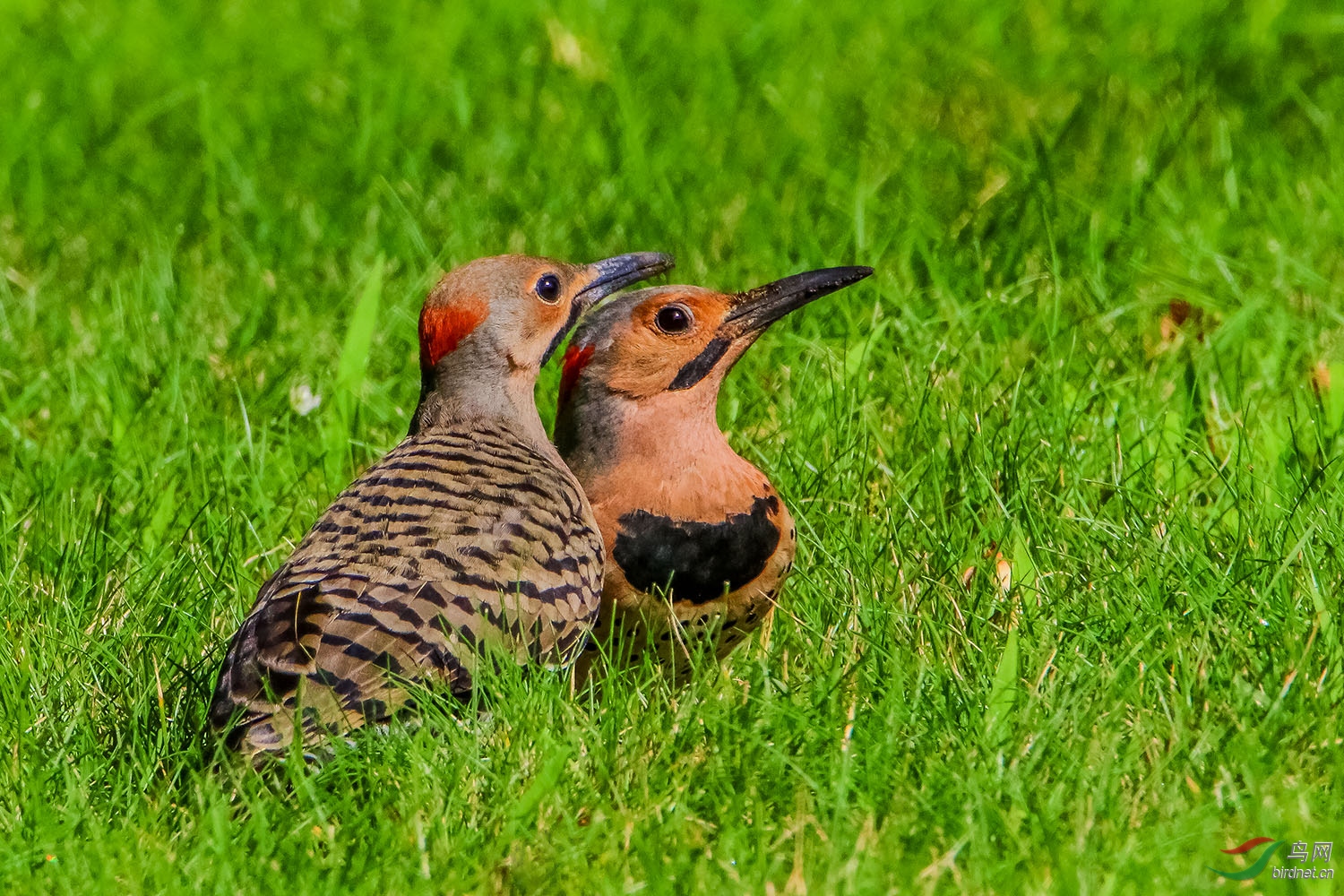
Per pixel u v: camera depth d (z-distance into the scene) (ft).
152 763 28.63
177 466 38.81
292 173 55.47
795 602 33.55
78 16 70.54
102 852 25.61
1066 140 55.62
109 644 31.71
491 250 48.91
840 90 60.70
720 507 30.78
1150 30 64.34
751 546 30.89
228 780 26.81
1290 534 33.50
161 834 26.63
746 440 38.83
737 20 67.51
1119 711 28.12
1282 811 25.89
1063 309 44.83
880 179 51.83
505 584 28.17
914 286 46.01
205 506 36.29
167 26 69.41
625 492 30.73
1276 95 57.67
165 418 40.63
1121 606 31.50
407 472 29.53
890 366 41.37
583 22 66.69
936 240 48.55
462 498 28.99
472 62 63.82
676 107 59.00
